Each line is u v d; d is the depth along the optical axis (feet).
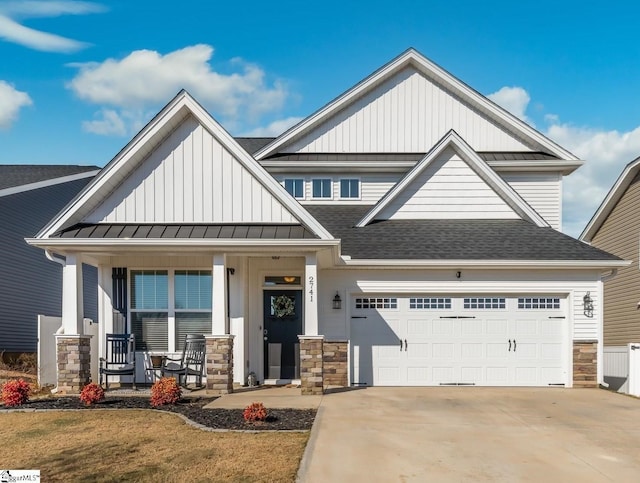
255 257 49.26
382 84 66.28
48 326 47.91
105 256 47.83
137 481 21.95
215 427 30.32
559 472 23.91
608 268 48.01
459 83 64.75
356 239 51.80
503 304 49.03
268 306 49.52
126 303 48.01
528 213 55.31
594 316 48.49
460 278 48.83
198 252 42.93
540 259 47.73
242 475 22.63
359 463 24.57
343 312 48.70
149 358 47.60
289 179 64.85
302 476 22.71
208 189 43.34
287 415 33.73
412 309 49.11
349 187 64.90
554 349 48.75
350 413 34.71
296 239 40.70
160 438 27.91
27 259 74.84
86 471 23.09
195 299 48.03
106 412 34.27
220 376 41.73
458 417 34.14
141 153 42.96
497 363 48.67
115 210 43.50
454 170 56.49
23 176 80.53
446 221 56.08
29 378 54.24
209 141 43.52
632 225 70.38
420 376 48.60
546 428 31.53
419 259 47.78
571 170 63.62
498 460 25.40
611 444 28.27
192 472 22.91
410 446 27.35
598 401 40.42
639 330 67.97
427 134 65.87
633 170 68.95
